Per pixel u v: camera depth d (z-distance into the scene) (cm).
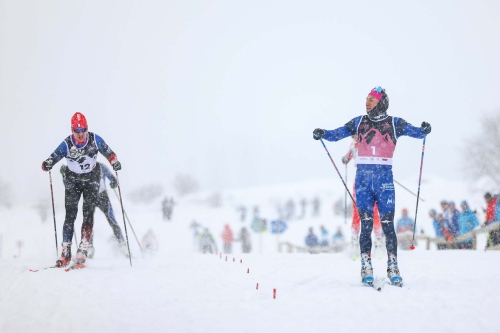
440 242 3117
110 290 1226
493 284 1298
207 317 938
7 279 1398
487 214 3131
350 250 2225
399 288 1257
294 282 1378
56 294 1168
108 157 1781
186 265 1788
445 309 1004
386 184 1367
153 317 939
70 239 1756
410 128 1386
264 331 838
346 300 1102
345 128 1423
